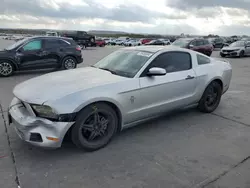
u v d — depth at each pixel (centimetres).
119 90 323
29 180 255
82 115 295
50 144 279
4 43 2994
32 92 302
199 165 290
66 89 299
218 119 449
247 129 406
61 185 248
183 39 1767
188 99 423
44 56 913
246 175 271
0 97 573
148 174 270
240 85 769
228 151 328
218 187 250
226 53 1906
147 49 411
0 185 246
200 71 438
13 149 318
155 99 369
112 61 411
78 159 299
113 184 251
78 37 3222
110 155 310
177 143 348
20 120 290
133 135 371
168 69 394
